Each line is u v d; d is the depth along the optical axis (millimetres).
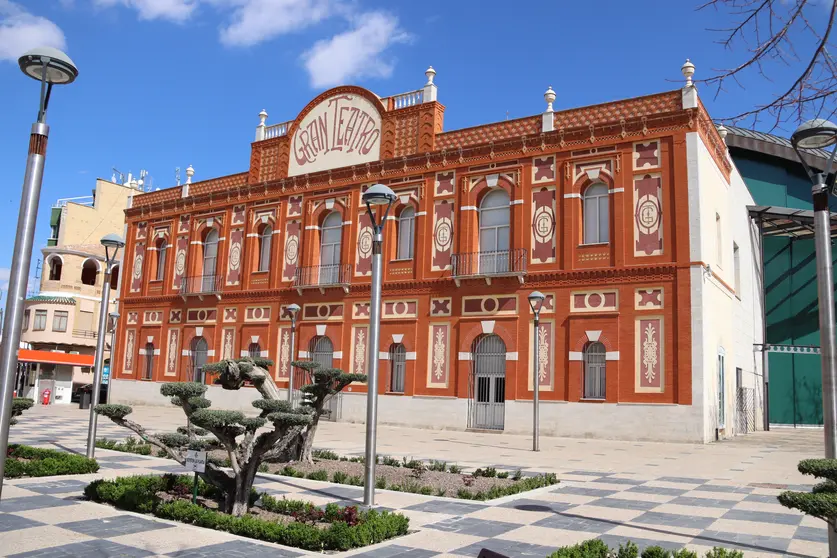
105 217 58062
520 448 21062
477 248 28703
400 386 29703
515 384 26594
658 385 23969
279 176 35719
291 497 11242
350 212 32469
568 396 25422
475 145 29031
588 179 26500
